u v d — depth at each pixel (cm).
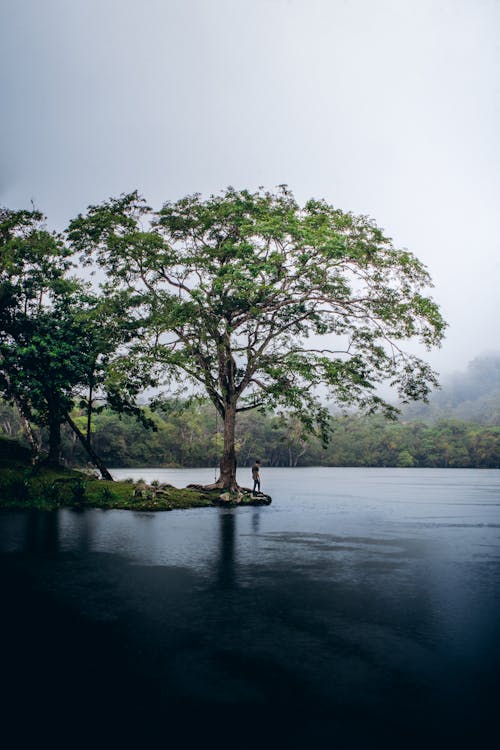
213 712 458
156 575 978
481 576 987
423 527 1720
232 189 2522
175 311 2339
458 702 475
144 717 450
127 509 2169
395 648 608
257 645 618
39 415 2972
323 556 1184
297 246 2175
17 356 2534
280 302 2489
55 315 2797
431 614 740
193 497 2483
